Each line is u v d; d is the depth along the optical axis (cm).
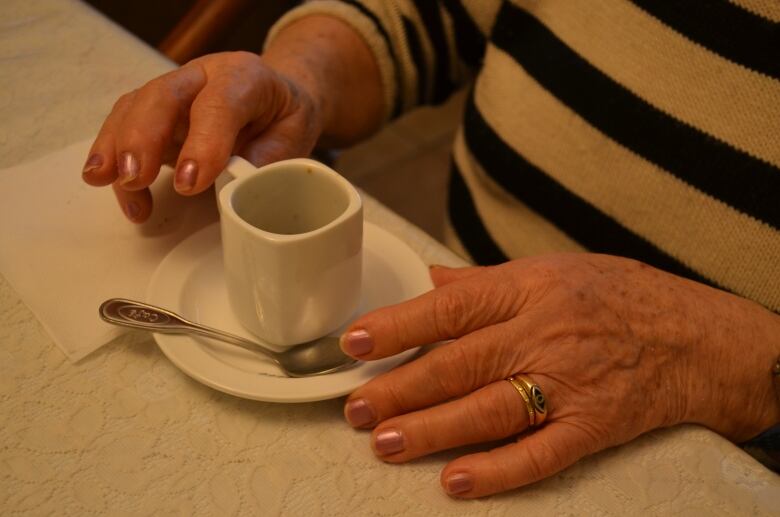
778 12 50
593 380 41
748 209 51
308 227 43
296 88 53
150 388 41
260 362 42
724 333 44
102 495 37
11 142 53
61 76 59
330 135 67
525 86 60
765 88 51
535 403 40
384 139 129
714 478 40
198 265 45
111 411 40
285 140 51
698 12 53
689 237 54
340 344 41
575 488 39
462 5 67
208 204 50
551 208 59
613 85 56
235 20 75
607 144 56
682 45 53
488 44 65
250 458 39
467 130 65
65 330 42
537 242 60
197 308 44
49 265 45
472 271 46
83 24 64
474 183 65
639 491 39
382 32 67
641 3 55
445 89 75
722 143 52
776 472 42
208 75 47
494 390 40
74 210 48
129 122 44
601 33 56
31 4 65
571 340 41
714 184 52
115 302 42
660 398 42
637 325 43
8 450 38
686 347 43
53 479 37
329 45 65
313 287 40
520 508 38
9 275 45
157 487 38
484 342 40
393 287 46
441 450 40
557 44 59
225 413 40
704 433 42
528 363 41
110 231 48
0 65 59
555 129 58
